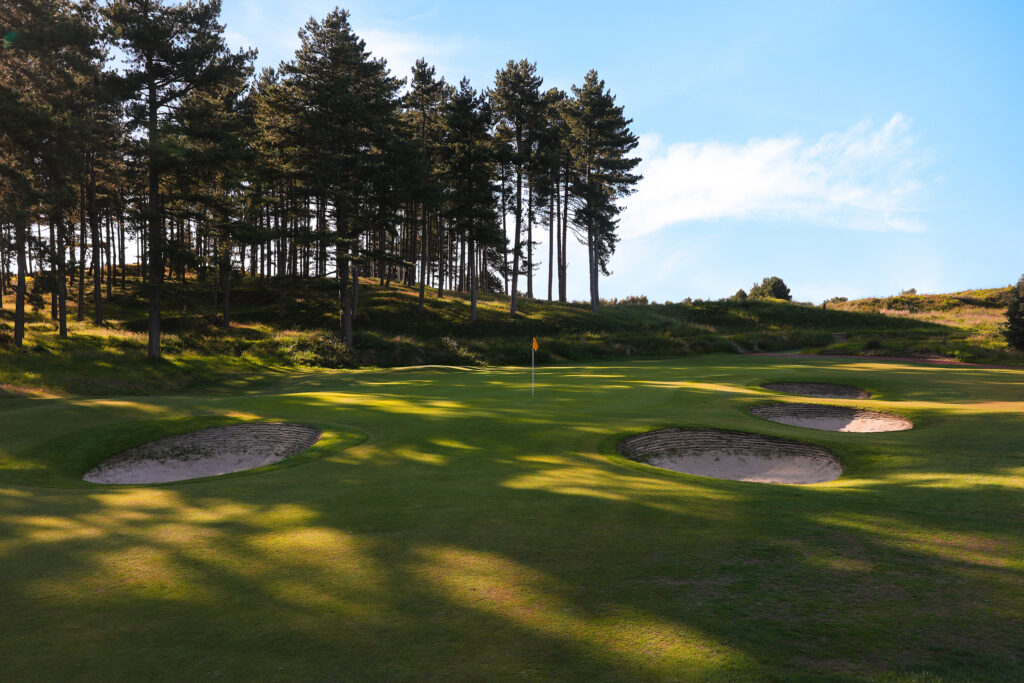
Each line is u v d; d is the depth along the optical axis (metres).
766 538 6.35
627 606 4.75
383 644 4.22
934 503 7.59
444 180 46.59
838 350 43.88
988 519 6.82
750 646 4.05
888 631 4.22
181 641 4.36
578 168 56.78
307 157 37.28
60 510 8.36
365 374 29.98
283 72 37.28
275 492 9.09
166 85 29.83
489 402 17.70
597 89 53.34
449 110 47.03
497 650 4.09
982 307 65.19
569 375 26.69
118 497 9.10
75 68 27.25
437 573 5.57
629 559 5.82
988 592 4.86
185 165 29.41
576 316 51.69
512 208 49.69
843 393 22.36
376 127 39.25
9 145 28.30
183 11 29.34
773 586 5.08
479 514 7.49
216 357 32.44
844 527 6.67
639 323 53.06
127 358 28.38
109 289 48.88
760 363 34.81
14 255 28.20
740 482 9.30
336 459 11.30
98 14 28.83
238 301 48.59
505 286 66.06
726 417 15.31
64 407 16.41
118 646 4.31
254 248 50.47
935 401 18.38
